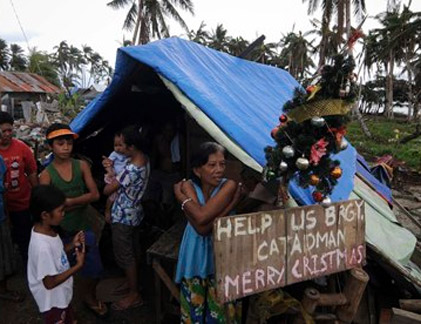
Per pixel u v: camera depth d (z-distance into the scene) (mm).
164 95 5496
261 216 2182
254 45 6152
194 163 2516
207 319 2604
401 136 26734
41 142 10781
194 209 2400
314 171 2391
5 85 28109
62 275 2539
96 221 3598
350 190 4008
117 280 4109
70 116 19219
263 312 2533
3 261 3539
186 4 29453
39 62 43781
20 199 3807
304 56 41531
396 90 59969
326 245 2445
